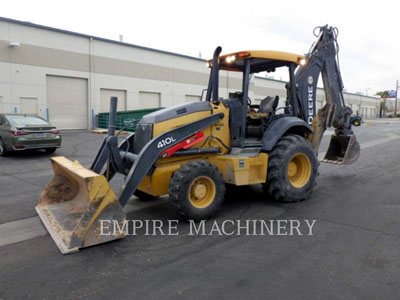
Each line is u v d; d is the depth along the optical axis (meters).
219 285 3.04
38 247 3.94
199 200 4.79
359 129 25.16
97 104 21.55
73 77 20.42
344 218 4.83
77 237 3.78
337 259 3.52
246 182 5.18
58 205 5.03
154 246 3.93
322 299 2.79
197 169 4.60
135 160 4.46
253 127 5.89
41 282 3.13
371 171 8.30
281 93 35.22
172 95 25.61
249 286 3.01
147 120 5.02
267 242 4.01
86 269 3.38
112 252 3.77
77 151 11.99
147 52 23.77
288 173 5.71
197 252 3.75
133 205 5.62
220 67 6.24
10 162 9.78
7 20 17.39
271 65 6.10
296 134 6.20
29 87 18.50
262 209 5.33
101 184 3.87
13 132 10.30
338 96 7.35
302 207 5.41
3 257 3.69
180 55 25.78
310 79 6.48
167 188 4.88
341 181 7.25
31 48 18.39
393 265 3.37
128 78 22.88
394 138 17.00
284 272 3.26
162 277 3.20
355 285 3.00
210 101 5.40
